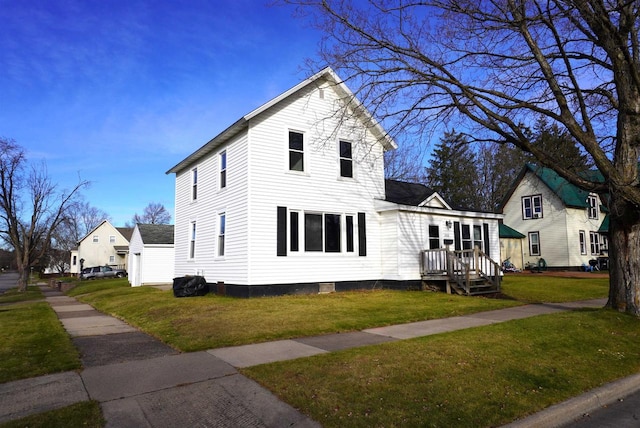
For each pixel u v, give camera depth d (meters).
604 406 5.58
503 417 4.65
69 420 4.39
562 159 11.57
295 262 15.52
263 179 15.09
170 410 4.73
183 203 21.34
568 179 10.39
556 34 9.67
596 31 9.78
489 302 13.50
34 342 8.30
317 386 5.34
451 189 43.25
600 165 9.52
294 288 15.42
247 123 15.07
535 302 14.10
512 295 16.09
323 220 16.50
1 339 8.66
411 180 36.31
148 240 27.42
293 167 15.97
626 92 9.79
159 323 10.36
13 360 6.77
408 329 9.14
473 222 20.03
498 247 20.94
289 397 5.02
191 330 9.07
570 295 16.20
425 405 4.81
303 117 16.33
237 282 15.19
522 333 8.38
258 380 5.64
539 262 34.09
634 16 8.99
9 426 4.23
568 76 10.80
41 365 6.45
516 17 9.72
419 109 10.87
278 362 6.43
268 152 15.33
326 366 6.12
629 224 10.11
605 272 30.45
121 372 6.13
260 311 11.22
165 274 27.72
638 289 10.04
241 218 15.19
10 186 36.59
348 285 16.80
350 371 5.87
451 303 13.17
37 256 38.75
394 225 17.39
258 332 8.66
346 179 17.23
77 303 18.69
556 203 33.50
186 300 14.57
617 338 8.43
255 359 6.70
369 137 18.14
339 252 16.73
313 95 16.67
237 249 15.35
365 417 4.48
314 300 13.60
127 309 13.70
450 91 10.27
